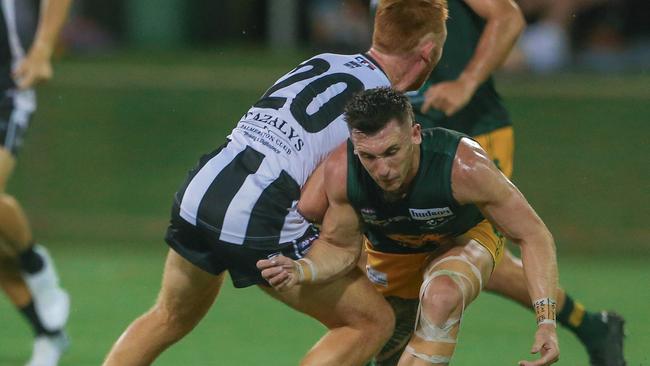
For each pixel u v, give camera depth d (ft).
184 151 146.20
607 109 139.95
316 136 53.21
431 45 56.03
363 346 53.67
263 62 154.51
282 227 52.01
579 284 109.19
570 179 138.31
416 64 56.44
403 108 48.24
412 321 60.39
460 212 51.85
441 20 56.34
